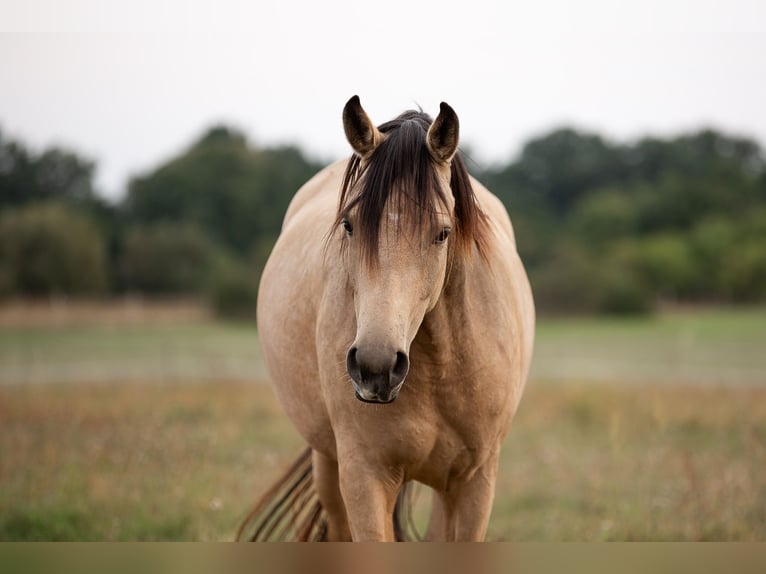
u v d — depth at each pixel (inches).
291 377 248.1
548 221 4175.7
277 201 3590.1
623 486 422.6
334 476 259.6
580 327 2442.2
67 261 2834.6
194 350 1417.3
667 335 2034.9
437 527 238.4
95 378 991.0
